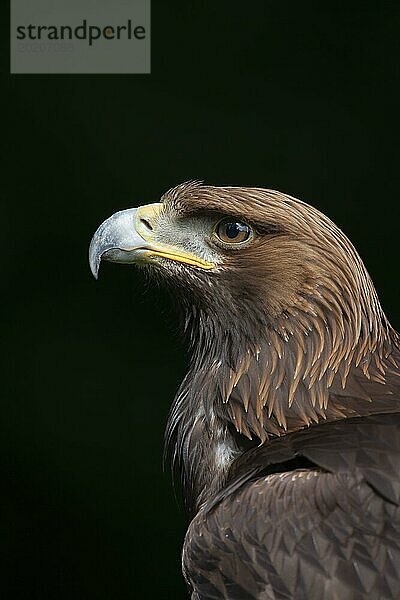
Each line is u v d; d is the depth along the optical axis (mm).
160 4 14547
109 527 13867
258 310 7785
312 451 7082
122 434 14164
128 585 13656
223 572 7055
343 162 14305
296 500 6941
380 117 14320
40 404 14266
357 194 14281
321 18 14406
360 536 6738
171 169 14477
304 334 7703
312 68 14414
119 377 14227
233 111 14453
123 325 14273
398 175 14266
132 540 13820
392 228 14164
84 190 14492
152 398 14195
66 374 14273
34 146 14508
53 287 14383
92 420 14195
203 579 7141
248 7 14516
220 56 14484
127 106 14516
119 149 14492
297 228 7711
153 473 14039
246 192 7875
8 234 14430
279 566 6836
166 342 14242
